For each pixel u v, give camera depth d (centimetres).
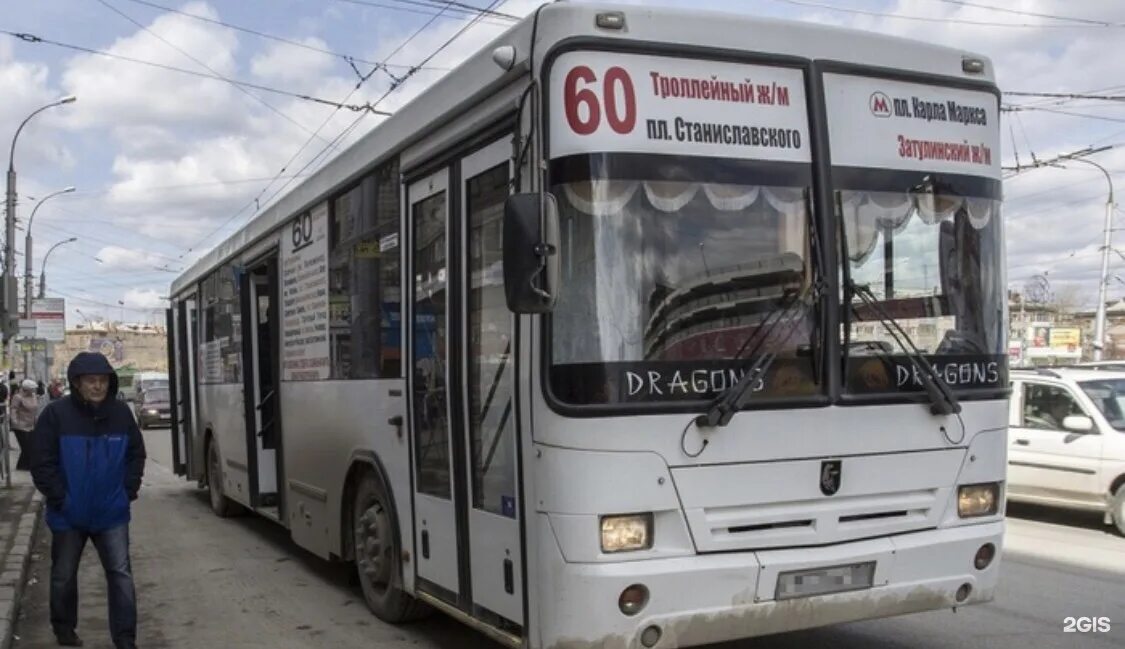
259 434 952
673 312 425
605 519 411
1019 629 623
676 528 420
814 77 461
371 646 610
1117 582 767
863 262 460
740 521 430
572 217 421
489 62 481
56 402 600
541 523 425
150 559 933
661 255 426
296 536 813
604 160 422
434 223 553
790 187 450
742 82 448
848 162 463
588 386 414
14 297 1614
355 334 677
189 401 1374
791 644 589
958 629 624
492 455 482
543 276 398
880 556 454
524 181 443
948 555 474
